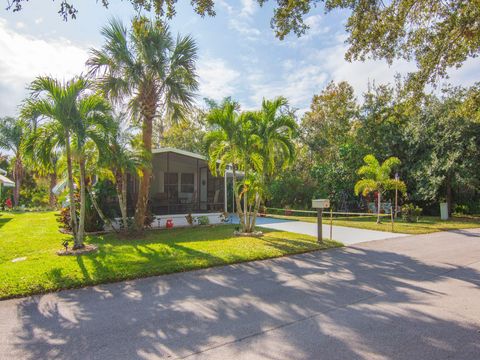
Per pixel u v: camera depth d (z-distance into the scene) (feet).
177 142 96.58
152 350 10.06
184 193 57.00
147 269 19.43
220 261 21.70
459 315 12.76
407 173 60.23
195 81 34.35
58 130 23.47
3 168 111.86
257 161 34.04
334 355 9.68
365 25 25.27
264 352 9.89
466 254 24.99
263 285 16.97
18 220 52.95
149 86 33.32
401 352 9.85
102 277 17.70
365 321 12.21
